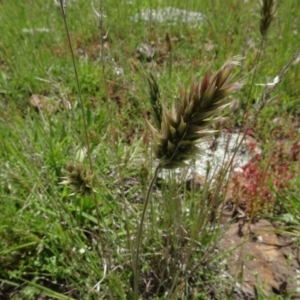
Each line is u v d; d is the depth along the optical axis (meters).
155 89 1.50
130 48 4.31
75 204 2.54
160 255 2.36
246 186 2.82
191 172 2.92
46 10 5.02
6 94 3.76
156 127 1.51
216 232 2.34
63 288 2.32
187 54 4.57
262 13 2.04
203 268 2.35
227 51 4.21
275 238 2.66
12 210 2.54
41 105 3.60
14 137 3.03
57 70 4.02
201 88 1.07
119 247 2.26
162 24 5.02
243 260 2.34
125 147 2.96
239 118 3.64
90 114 3.32
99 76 3.90
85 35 4.75
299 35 4.51
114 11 4.84
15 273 2.32
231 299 2.22
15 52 4.24
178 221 2.28
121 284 2.04
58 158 2.87
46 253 2.41
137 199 2.76
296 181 2.99
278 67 4.15
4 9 4.95
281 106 3.92
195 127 1.11
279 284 2.38
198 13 5.41
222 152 3.24
